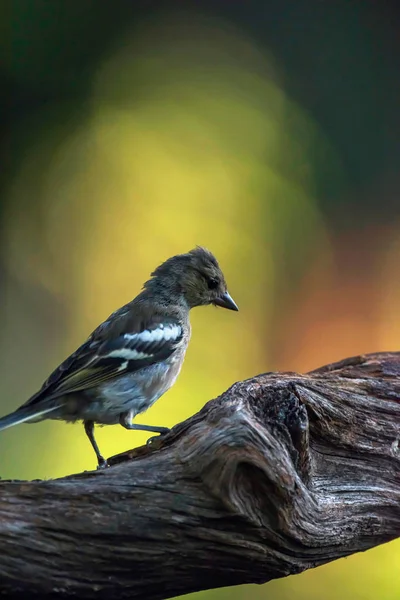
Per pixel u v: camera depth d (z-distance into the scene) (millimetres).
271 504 4684
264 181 14547
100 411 7129
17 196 14164
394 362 6691
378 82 15203
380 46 15195
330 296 14172
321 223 14523
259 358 13438
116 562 4637
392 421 5711
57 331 13734
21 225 14055
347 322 14062
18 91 14414
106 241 13992
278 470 4629
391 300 14242
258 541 4762
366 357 6840
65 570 4586
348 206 14828
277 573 4957
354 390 5973
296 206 14516
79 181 14336
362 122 15156
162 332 7547
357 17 15180
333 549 5207
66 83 14742
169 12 15219
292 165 14789
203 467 4652
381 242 14695
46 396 6906
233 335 13336
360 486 5496
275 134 14930
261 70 15281
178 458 4758
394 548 10062
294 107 15195
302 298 14062
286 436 4949
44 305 13734
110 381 7133
